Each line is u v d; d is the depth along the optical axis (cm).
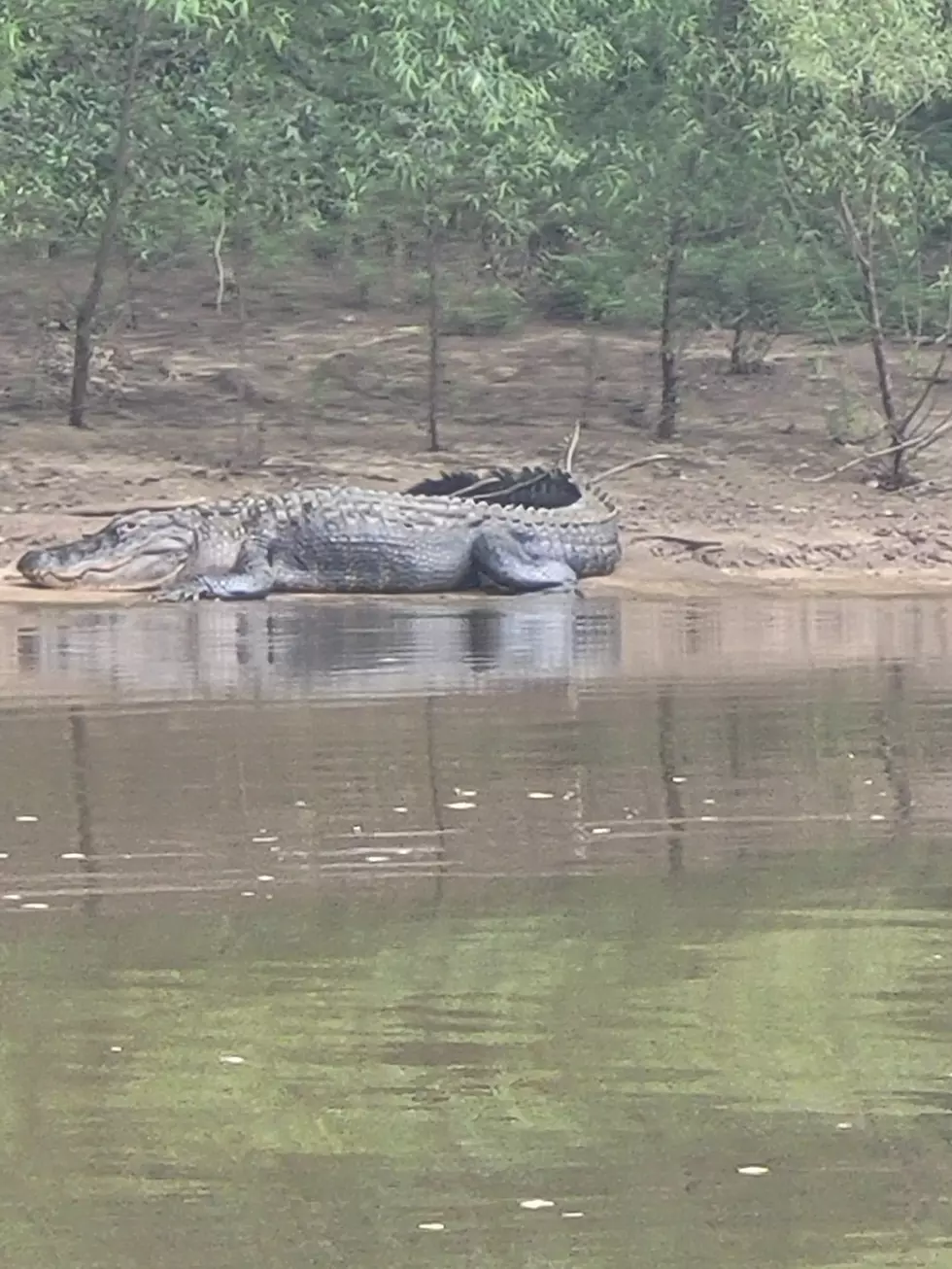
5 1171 1012
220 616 3350
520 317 5262
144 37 4334
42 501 3934
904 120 4550
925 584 3700
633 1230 945
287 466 4234
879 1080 1126
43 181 4353
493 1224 951
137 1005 1256
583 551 3703
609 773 1994
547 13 4416
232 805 1841
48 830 1739
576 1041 1191
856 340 5141
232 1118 1072
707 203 4509
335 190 4572
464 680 2608
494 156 4350
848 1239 936
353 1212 966
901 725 2273
